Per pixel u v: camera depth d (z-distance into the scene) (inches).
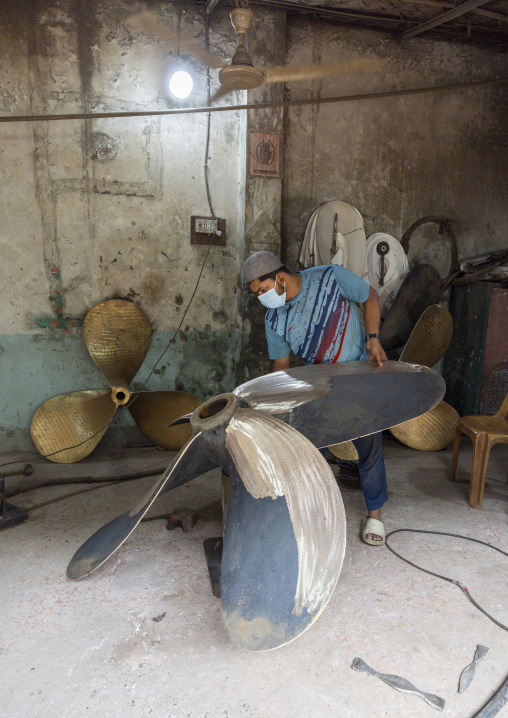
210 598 90.6
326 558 68.4
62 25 157.5
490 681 71.5
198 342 183.2
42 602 89.0
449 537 113.3
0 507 119.0
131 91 165.5
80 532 115.9
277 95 171.9
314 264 181.0
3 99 156.0
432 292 195.8
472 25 189.3
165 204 173.5
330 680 71.4
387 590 93.0
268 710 66.3
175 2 164.1
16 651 76.8
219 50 170.9
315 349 110.7
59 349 169.6
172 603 89.0
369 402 94.1
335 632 81.4
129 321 165.6
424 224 201.5
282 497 75.4
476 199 207.0
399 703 67.6
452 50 196.4
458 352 204.7
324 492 73.5
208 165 175.9
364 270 186.2
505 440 125.8
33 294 165.5
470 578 97.3
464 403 201.6
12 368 166.6
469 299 197.8
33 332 166.9
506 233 213.2
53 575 97.7
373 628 82.5
